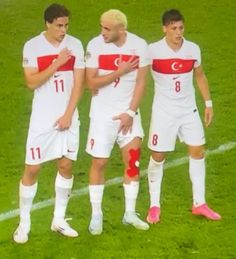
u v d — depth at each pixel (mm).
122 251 24484
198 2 53156
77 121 24328
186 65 25141
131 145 24828
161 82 25391
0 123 36406
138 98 24359
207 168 31141
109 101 24453
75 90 23734
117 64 24141
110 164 31734
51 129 23875
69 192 25203
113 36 23844
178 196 28641
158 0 53656
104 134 24547
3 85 41188
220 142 34000
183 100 25531
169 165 31625
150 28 48625
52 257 24141
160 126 25609
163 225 26219
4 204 28047
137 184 25531
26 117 37125
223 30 48656
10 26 49156
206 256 24188
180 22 24625
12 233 25750
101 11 51531
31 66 23484
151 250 24531
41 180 30062
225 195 28703
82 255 24219
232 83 41281
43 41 23469
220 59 44594
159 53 25031
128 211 25859
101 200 25641
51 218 26859
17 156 32594
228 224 26297
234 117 36938
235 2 53125
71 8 52031
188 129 25812
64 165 24578
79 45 23828
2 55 45219
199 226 26141
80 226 26234
